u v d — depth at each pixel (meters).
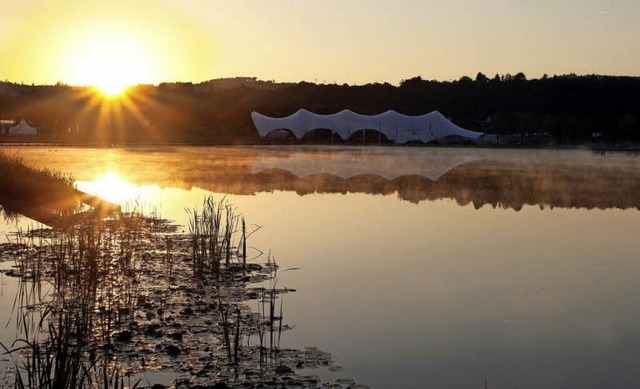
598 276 13.30
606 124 83.38
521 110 102.94
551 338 9.77
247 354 8.87
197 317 10.38
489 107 107.00
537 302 11.52
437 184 31.08
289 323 10.21
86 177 31.00
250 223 19.11
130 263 13.73
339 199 24.94
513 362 8.83
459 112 106.25
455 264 14.25
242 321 10.23
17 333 9.52
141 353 8.83
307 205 23.08
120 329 9.72
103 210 20.23
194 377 8.08
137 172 34.38
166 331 9.67
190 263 13.91
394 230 18.38
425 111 107.94
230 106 111.06
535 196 26.61
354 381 8.08
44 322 10.01
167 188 27.39
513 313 10.88
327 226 18.83
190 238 16.41
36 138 68.88
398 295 11.87
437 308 11.09
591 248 16.11
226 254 14.30
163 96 129.25
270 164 42.25
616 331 10.02
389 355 9.00
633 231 18.61
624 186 30.78
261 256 14.86
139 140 71.81
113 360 8.56
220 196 25.08
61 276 12.45
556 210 22.80
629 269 13.92
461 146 76.12
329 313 10.73
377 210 22.19
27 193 22.89
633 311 10.98
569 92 107.00
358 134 87.25
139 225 17.92
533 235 17.88
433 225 19.30
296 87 123.69
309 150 62.75
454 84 120.62
